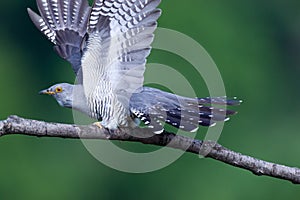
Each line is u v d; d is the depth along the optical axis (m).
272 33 19.84
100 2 7.80
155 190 16.86
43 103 19.55
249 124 18.06
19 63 20.61
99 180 17.34
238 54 19.06
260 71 19.09
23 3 21.38
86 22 8.85
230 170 16.33
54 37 8.83
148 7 7.71
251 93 18.61
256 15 19.83
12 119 7.34
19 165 17.47
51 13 8.92
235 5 19.61
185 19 18.75
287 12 20.33
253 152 17.59
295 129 18.38
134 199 16.94
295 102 19.09
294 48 20.06
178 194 16.58
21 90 20.09
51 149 17.61
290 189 15.56
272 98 18.83
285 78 19.48
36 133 7.38
